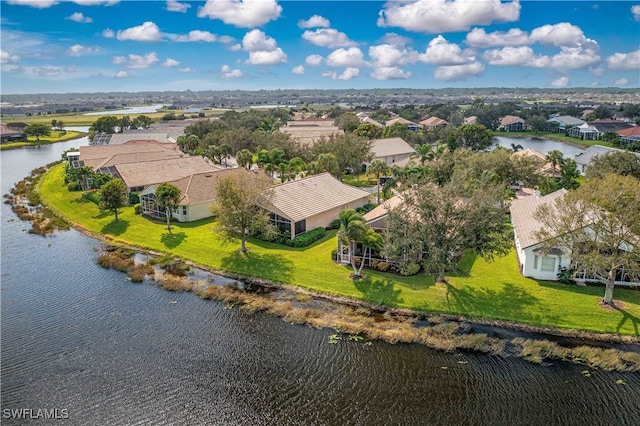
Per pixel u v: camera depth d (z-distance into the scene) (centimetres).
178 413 2550
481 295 3750
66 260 4903
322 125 15712
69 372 2920
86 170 7788
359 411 2548
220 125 13938
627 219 3284
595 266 3359
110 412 2562
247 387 2764
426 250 4100
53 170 10156
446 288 3891
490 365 2961
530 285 3878
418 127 18112
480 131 11812
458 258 4356
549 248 3653
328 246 4978
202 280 4322
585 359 2989
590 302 3559
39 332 3397
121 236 5625
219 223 4709
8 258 4956
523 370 2908
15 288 4181
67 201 7344
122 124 18588
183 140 11619
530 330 3319
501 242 3691
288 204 5275
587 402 2612
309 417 2506
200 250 4994
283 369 2938
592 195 3512
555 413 2525
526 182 7025
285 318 3569
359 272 4166
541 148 13988
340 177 8406
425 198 3781
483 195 3831
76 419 2514
